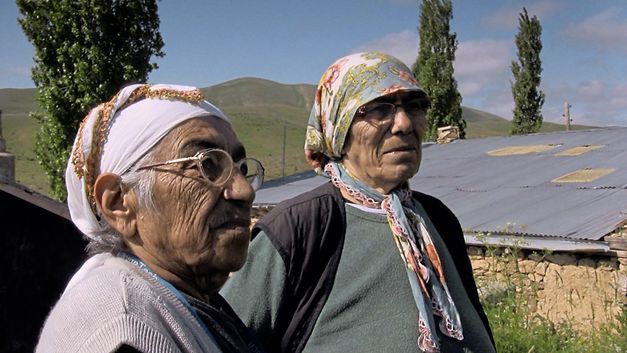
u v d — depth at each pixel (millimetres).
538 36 32094
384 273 2510
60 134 13328
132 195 1611
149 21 13680
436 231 2848
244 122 82188
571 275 7934
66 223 6344
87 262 1652
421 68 29219
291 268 2482
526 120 32219
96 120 1653
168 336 1417
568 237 7965
